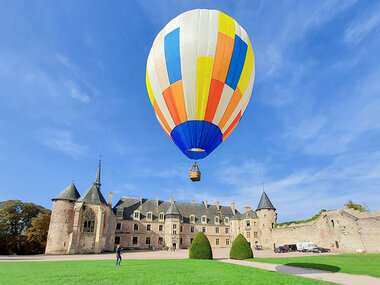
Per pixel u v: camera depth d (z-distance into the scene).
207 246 26.28
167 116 13.57
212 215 66.81
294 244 42.81
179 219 58.47
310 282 11.12
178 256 31.39
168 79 12.83
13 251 45.44
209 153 13.63
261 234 56.41
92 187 46.12
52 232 41.59
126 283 10.29
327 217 40.19
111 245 49.09
